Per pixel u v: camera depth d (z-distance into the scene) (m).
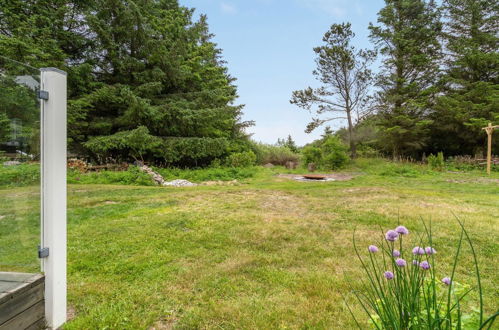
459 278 2.45
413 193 7.00
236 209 5.21
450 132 17.42
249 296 2.16
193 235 3.61
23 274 1.67
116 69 11.72
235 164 14.16
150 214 4.73
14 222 1.68
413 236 3.59
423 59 15.50
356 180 10.62
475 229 3.83
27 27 8.73
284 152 18.55
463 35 16.48
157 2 14.33
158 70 11.98
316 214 4.82
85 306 2.01
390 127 16.62
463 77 16.70
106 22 11.13
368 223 4.22
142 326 1.78
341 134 17.61
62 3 9.91
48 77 1.73
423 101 15.95
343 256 2.96
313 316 1.89
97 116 11.72
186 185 9.39
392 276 1.27
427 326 1.12
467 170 13.74
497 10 15.59
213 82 15.90
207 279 2.43
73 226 3.97
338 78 16.92
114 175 9.19
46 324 1.72
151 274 2.51
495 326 1.70
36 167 1.73
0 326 1.42
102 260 2.80
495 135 15.41
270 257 2.92
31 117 1.72
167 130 12.49
